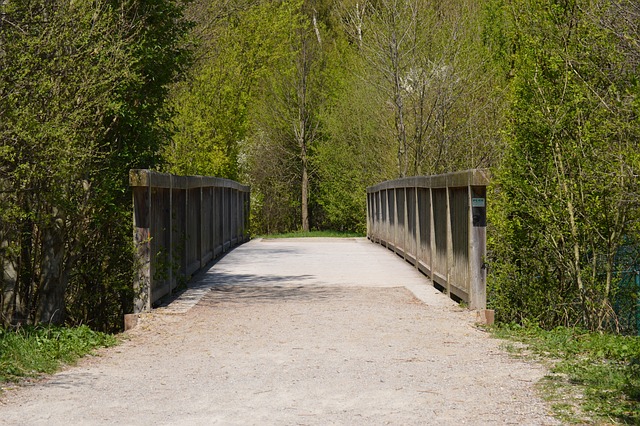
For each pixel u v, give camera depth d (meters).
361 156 34.72
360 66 33.16
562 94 11.28
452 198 13.00
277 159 43.41
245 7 26.20
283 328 10.21
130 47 11.76
